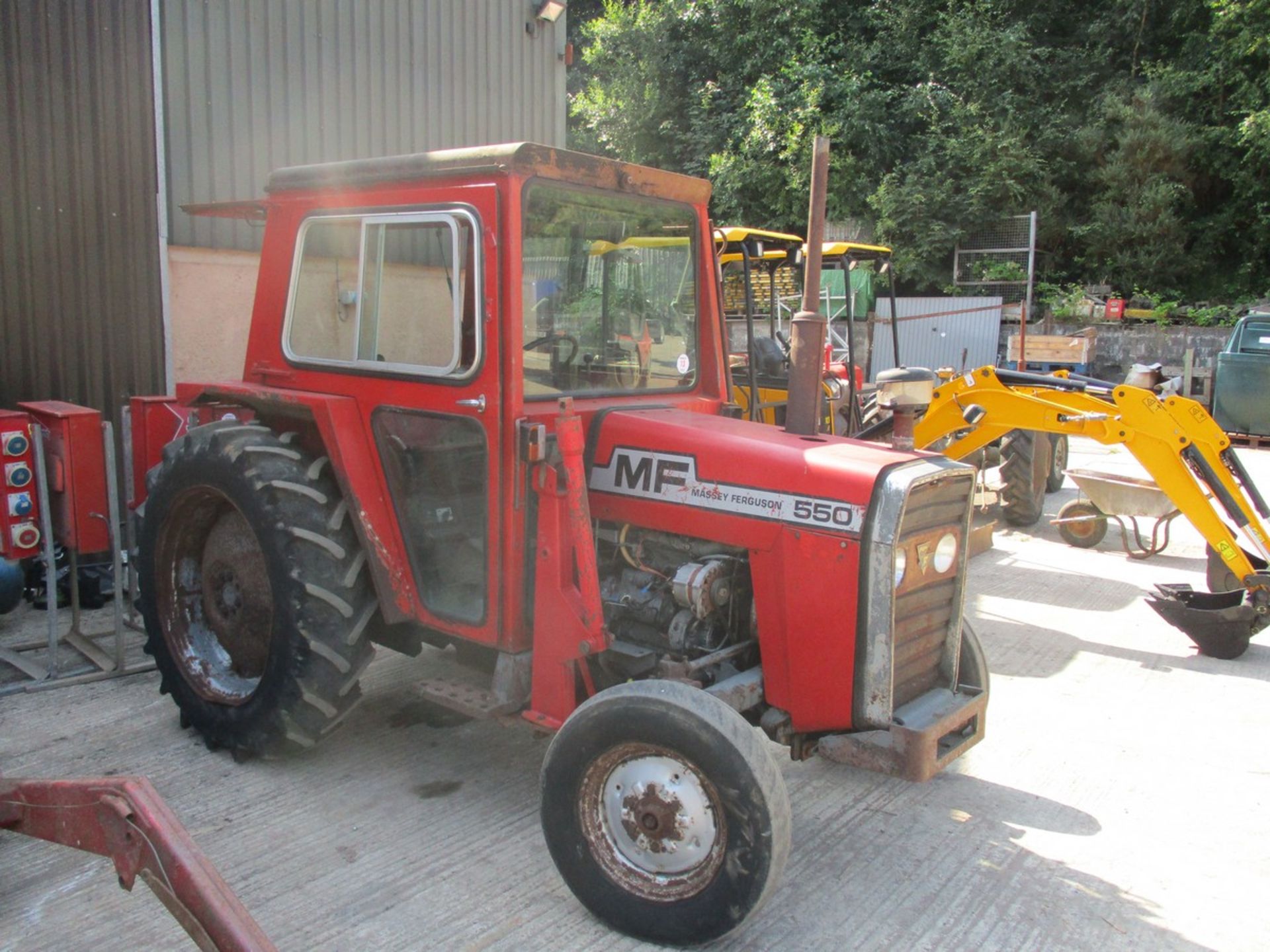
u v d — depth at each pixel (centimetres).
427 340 314
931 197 1827
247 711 339
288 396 343
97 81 532
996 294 1880
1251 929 275
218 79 589
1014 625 546
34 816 233
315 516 327
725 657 296
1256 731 408
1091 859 309
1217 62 1852
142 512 378
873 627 265
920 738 261
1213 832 327
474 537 310
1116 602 591
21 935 257
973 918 275
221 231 601
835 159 1812
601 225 322
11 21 498
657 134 2088
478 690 314
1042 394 555
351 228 334
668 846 253
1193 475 517
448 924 265
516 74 788
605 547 321
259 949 179
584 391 324
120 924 263
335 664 323
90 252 540
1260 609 479
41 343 527
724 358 378
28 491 420
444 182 302
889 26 1986
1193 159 1862
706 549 302
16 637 470
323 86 645
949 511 294
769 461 283
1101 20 1980
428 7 706
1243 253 1892
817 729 282
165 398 479
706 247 365
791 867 299
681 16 2039
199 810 321
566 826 266
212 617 377
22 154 509
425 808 327
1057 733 403
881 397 297
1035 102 1925
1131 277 1878
